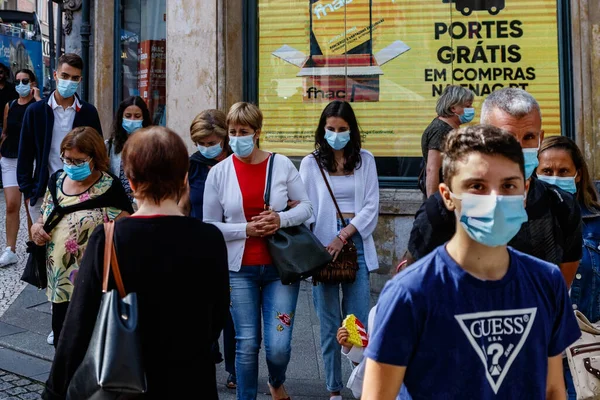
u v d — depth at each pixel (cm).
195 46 719
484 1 684
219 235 249
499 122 274
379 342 195
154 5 881
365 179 450
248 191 400
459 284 193
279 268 387
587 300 320
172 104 730
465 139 194
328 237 441
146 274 232
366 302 441
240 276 397
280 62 721
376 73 704
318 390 472
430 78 694
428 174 510
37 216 612
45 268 448
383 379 195
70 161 425
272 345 396
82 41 925
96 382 212
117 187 445
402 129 700
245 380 394
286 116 723
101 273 231
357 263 433
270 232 391
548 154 325
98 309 229
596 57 646
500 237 188
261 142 730
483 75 687
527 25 678
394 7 698
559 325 203
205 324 241
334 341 439
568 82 668
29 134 581
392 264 688
